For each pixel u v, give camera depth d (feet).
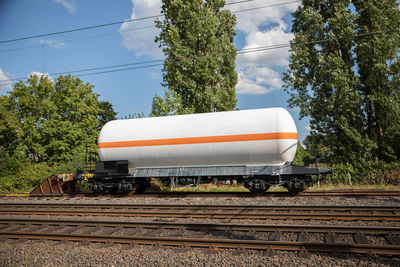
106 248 23.25
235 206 35.12
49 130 85.71
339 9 73.77
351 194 41.06
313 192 44.16
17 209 39.22
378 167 65.31
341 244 19.86
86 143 91.15
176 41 84.58
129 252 22.02
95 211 35.42
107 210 37.73
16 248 24.36
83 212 35.83
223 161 45.14
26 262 21.48
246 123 43.60
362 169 65.87
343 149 71.31
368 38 70.59
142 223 27.73
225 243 21.76
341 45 75.72
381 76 69.82
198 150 45.42
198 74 84.38
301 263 18.78
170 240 22.77
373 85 72.13
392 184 61.11
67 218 34.78
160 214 32.55
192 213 31.50
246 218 30.04
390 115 68.85
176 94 82.79
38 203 44.32
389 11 68.33
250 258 19.81
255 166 44.11
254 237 23.89
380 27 69.51
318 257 19.45
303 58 75.10
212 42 85.56
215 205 35.86
